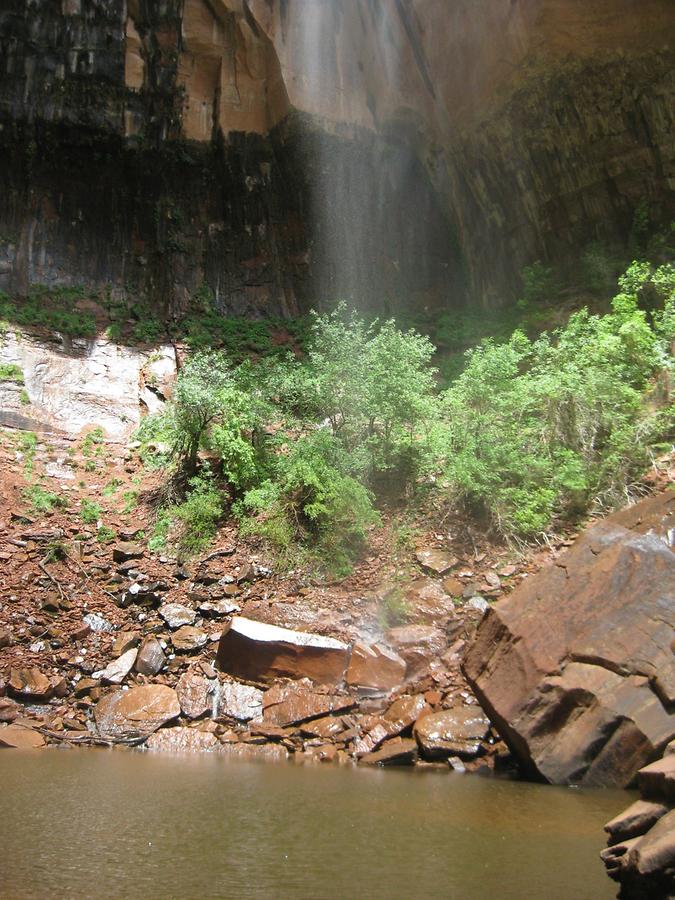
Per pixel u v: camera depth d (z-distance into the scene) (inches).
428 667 301.7
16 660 332.2
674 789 131.0
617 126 571.8
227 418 459.8
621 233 585.3
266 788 210.4
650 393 401.4
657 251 535.8
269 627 323.0
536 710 225.5
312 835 162.2
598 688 220.5
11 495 462.3
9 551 406.3
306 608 341.4
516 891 127.3
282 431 464.8
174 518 441.1
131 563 405.7
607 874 134.0
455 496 395.2
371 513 390.3
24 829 163.5
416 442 434.0
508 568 346.0
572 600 236.8
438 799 199.2
